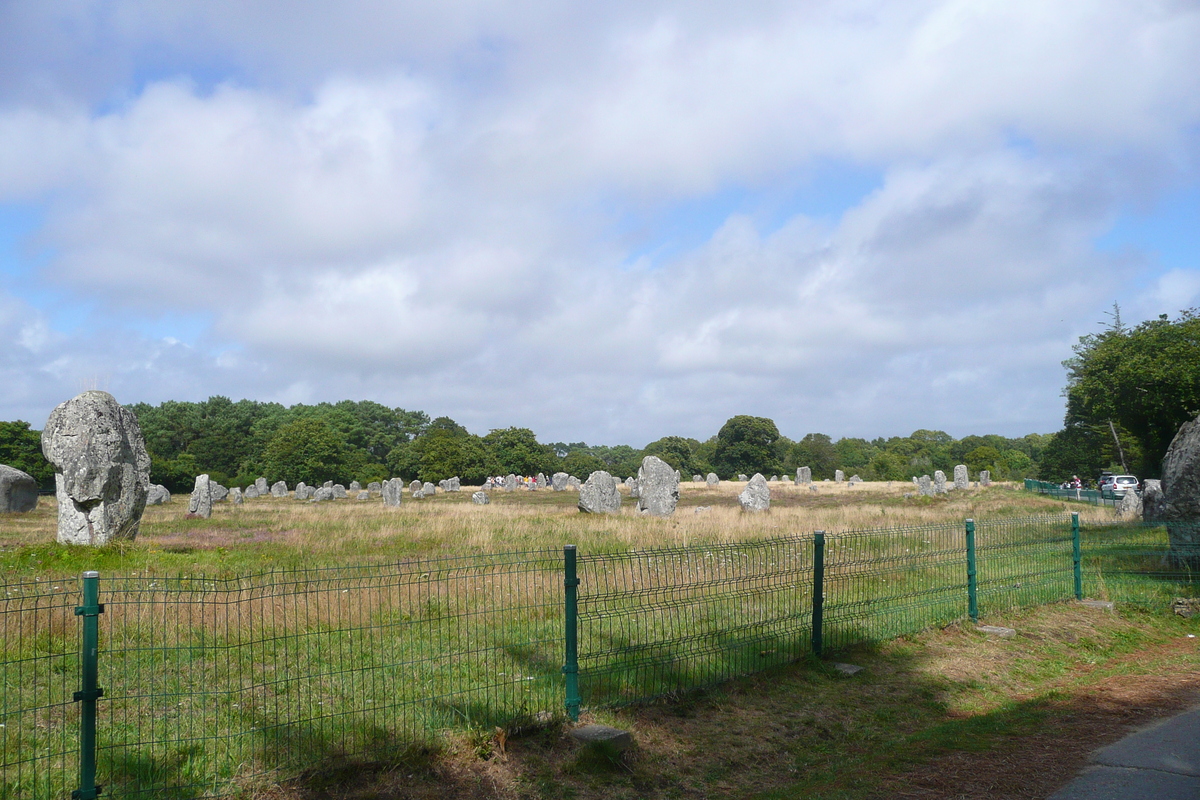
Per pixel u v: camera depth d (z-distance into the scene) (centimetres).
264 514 3212
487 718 651
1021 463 9969
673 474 3091
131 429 1767
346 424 10812
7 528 2219
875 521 2641
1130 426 3909
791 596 1045
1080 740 694
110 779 538
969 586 1117
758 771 641
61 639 835
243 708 670
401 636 765
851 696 816
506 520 2623
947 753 670
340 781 548
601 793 577
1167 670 955
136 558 1487
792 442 12631
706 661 841
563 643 884
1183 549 1423
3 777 523
